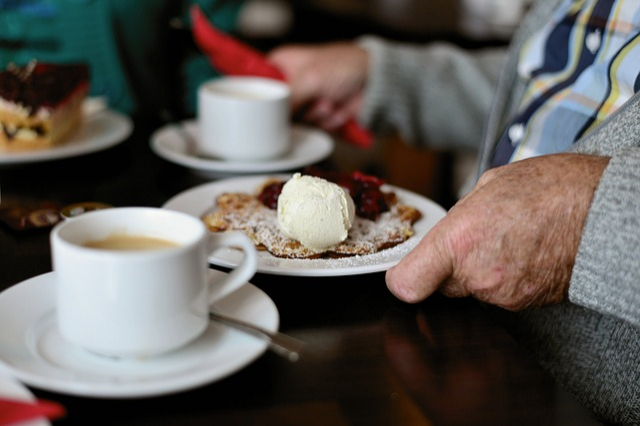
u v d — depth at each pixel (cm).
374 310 60
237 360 49
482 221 56
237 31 148
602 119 71
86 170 90
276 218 71
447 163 168
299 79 117
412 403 50
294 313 59
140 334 49
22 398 45
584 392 65
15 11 116
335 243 66
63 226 52
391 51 119
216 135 94
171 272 49
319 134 106
